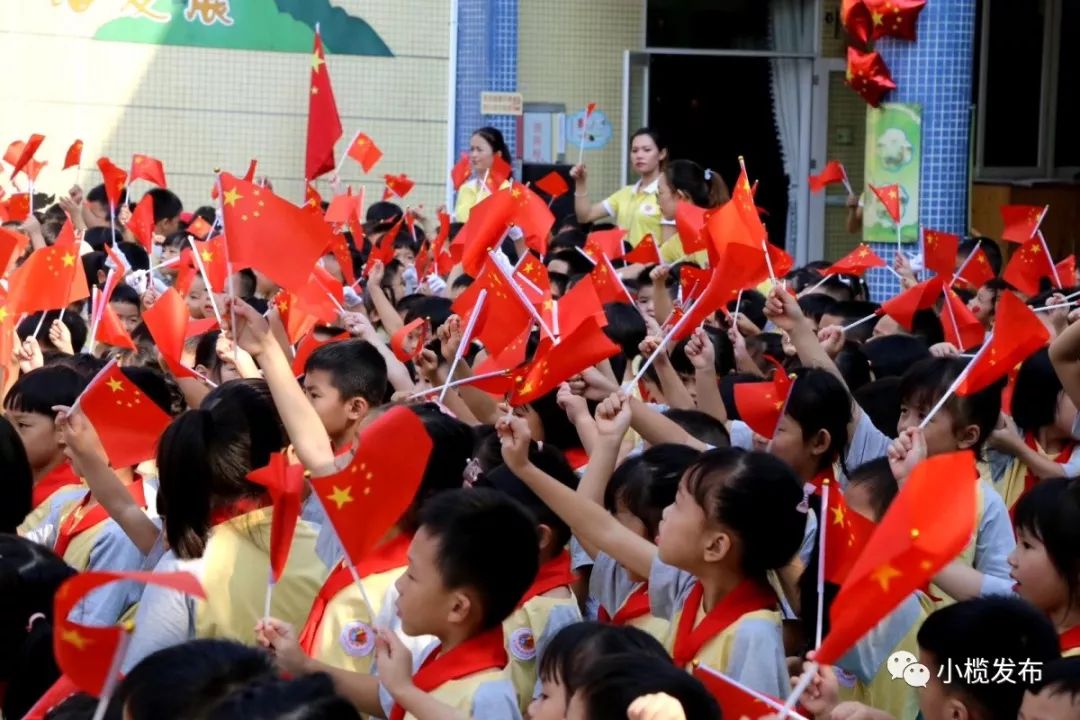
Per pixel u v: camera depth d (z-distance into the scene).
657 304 7.45
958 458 2.76
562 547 4.39
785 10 15.64
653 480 4.41
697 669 3.23
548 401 5.26
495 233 6.23
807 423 4.83
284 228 4.44
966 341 7.04
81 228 10.98
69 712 3.13
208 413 4.16
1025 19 16.28
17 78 14.30
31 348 6.13
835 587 4.00
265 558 4.16
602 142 15.09
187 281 7.25
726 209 5.54
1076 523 3.68
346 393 4.80
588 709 2.97
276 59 14.76
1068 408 5.61
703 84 15.66
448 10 14.87
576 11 15.19
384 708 3.70
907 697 4.04
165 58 14.59
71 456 4.89
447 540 3.59
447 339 5.85
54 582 3.74
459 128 14.83
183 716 2.88
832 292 9.18
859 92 11.98
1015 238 8.30
